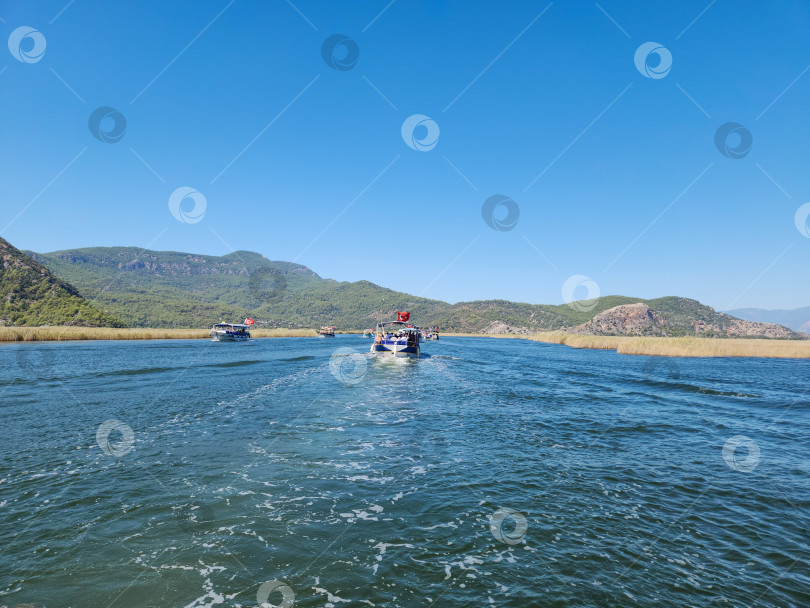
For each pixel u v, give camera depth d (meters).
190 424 15.25
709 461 11.93
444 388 25.25
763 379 30.50
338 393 22.58
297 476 10.27
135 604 5.46
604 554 6.90
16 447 12.30
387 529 7.64
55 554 6.68
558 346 84.12
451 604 5.53
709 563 6.70
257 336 109.25
